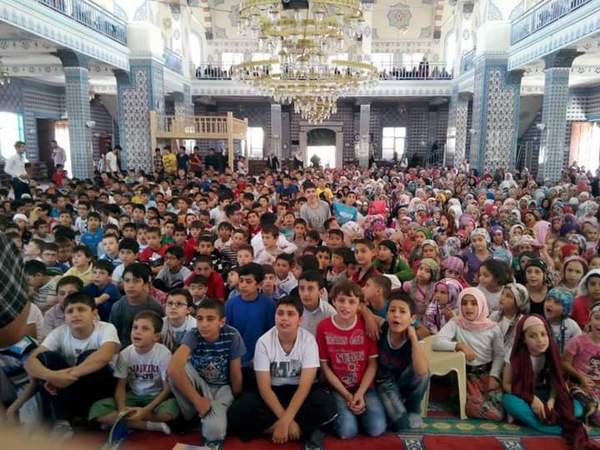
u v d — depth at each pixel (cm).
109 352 276
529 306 325
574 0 866
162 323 301
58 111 1650
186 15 1652
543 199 829
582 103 1648
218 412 273
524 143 1773
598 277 329
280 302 275
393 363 290
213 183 982
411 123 2081
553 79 984
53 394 264
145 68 1229
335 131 2106
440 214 634
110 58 1109
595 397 289
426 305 378
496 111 1232
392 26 1955
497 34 1209
